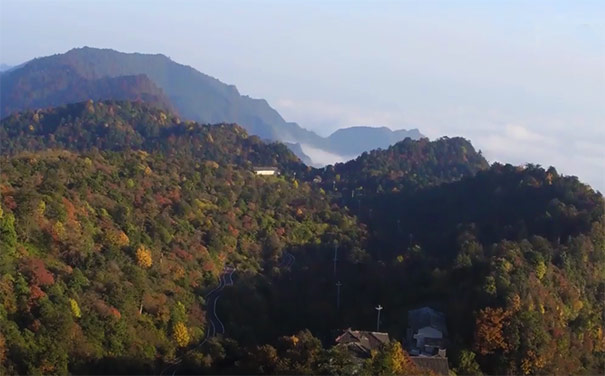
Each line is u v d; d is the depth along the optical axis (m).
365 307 79.69
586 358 66.44
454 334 63.81
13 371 49.28
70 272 63.72
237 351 61.88
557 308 68.25
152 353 61.47
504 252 75.62
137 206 93.19
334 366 52.16
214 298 80.06
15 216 66.06
